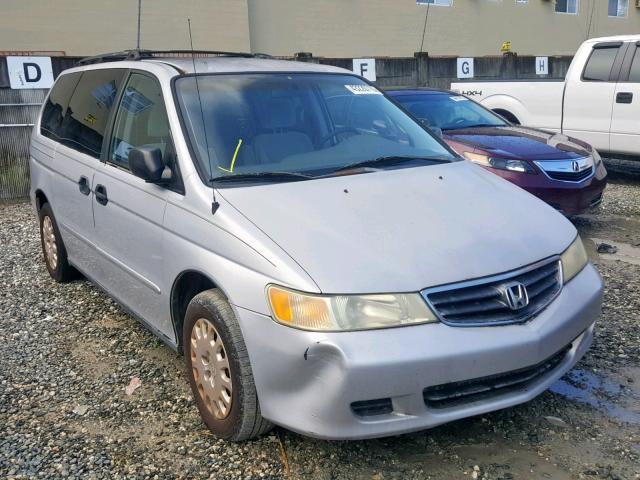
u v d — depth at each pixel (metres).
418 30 17.42
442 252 3.09
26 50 11.76
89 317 5.10
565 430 3.42
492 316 3.01
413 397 2.82
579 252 3.59
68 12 12.05
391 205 3.45
